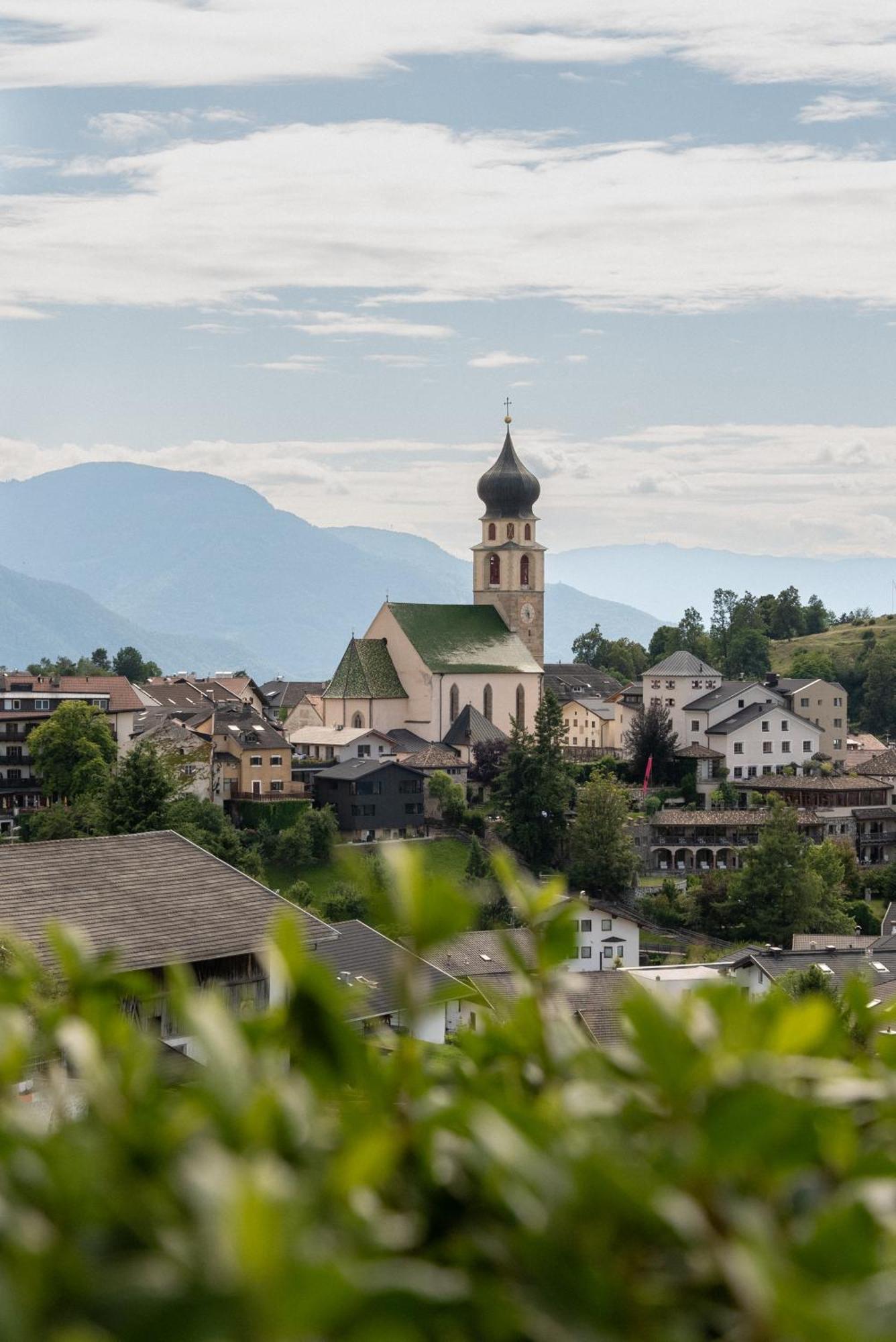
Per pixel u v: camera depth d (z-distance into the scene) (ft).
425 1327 21.48
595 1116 29.37
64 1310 20.65
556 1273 23.88
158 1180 25.30
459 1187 26.86
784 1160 26.76
